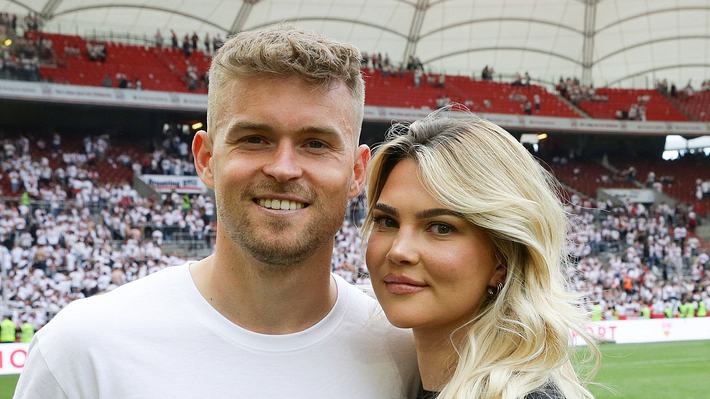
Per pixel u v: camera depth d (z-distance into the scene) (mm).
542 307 2287
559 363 2279
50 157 24156
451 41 30328
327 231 2023
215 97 2021
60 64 24859
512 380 2170
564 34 29578
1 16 24078
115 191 23156
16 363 11438
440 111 2463
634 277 22781
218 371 1990
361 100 2135
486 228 2223
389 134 2477
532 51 30922
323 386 2090
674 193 29547
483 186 2193
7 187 22047
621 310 19859
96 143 25047
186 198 22750
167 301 2064
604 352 14406
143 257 19609
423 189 2197
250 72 1910
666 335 16281
